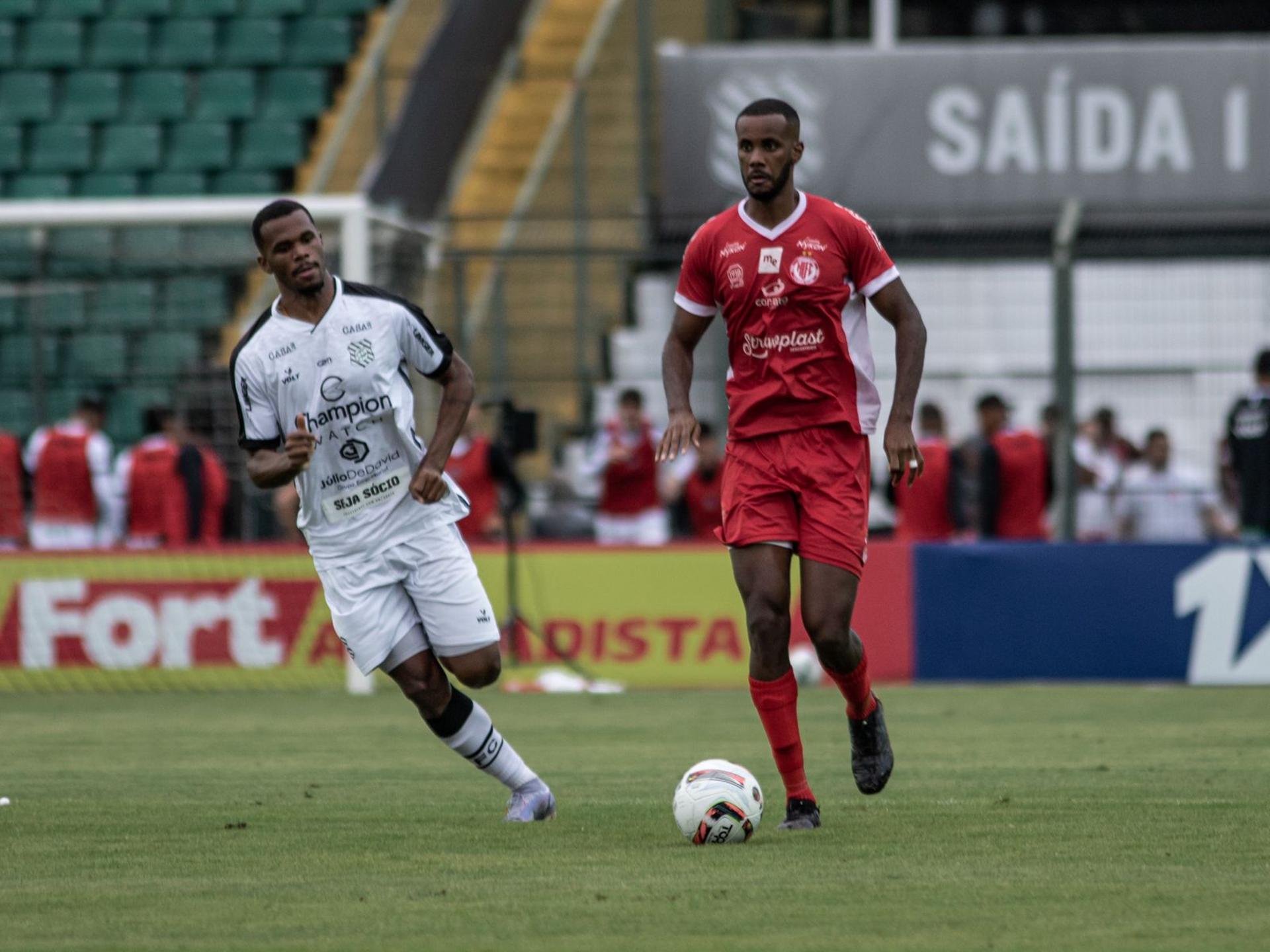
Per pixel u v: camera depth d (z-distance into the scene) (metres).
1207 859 18.06
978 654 44.16
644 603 44.81
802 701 39.12
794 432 19.55
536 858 18.50
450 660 20.52
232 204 45.22
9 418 50.34
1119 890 16.38
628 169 63.66
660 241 56.72
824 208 19.73
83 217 45.12
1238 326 55.22
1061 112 59.34
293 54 67.06
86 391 50.19
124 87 67.00
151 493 46.75
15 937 14.76
